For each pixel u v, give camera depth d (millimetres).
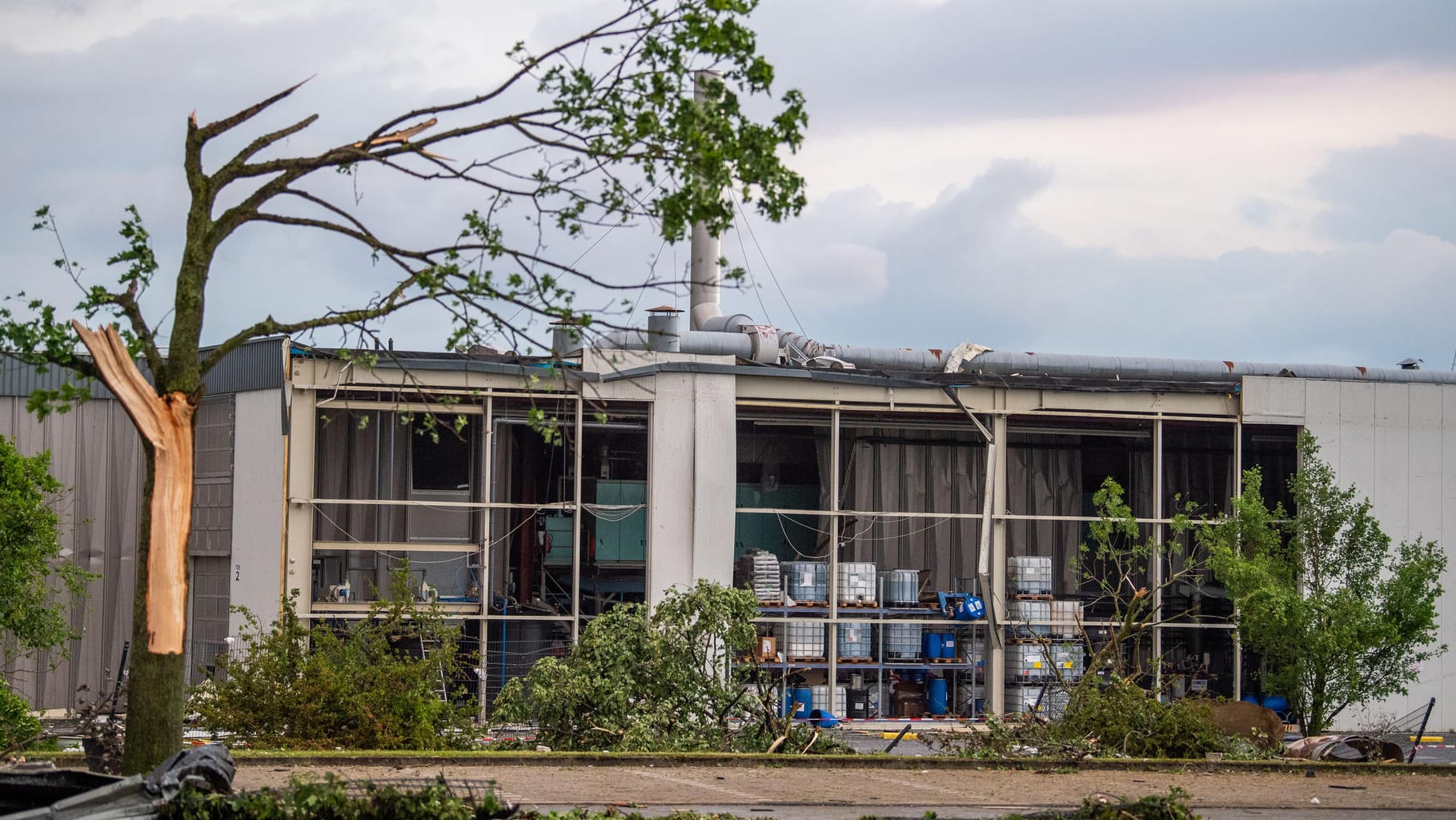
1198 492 45656
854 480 43062
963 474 43844
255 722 20719
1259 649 36000
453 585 38281
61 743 21422
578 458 36000
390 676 21453
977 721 38312
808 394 37969
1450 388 41750
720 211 11352
